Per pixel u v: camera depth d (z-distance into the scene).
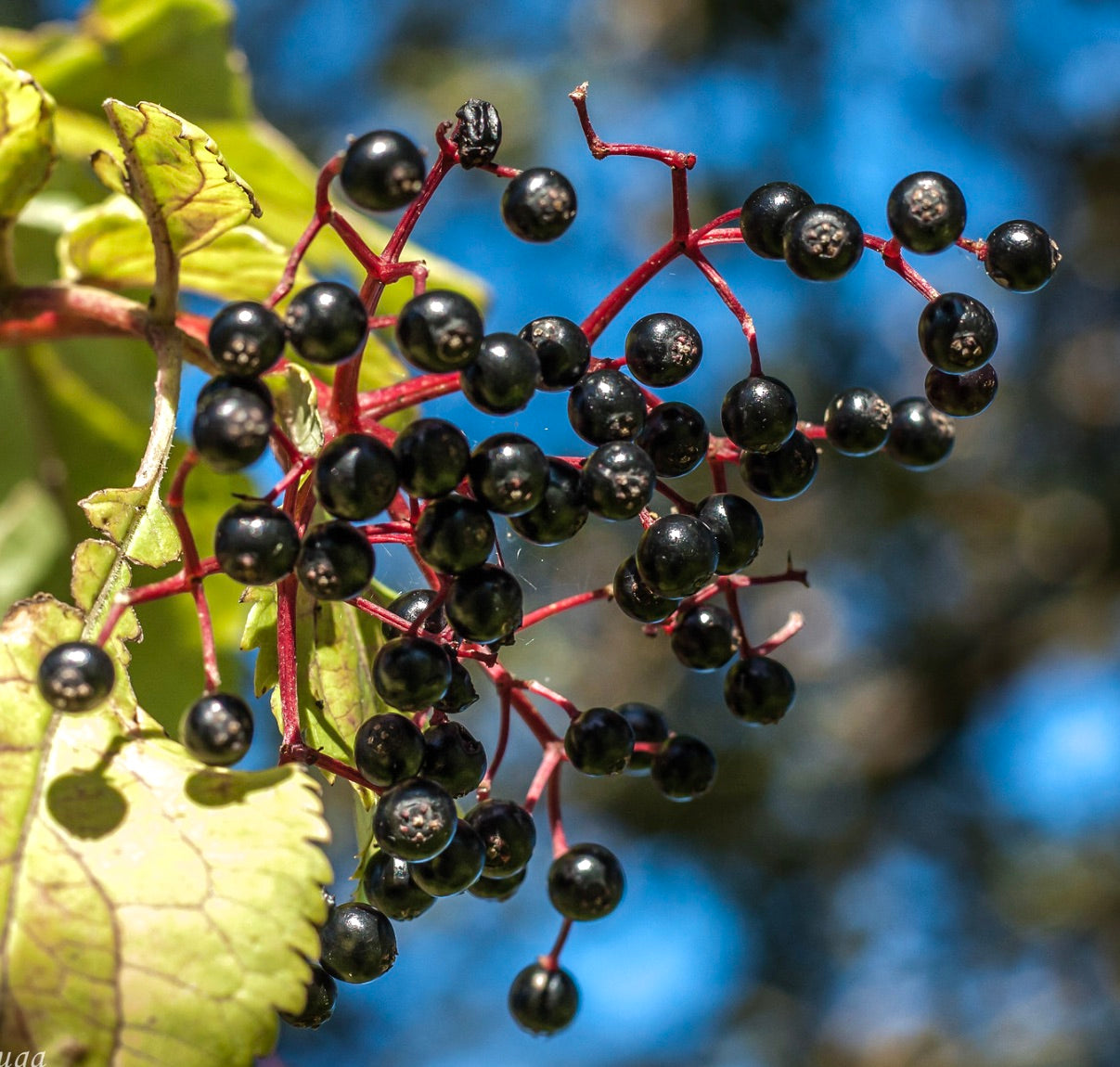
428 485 0.25
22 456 0.35
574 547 0.59
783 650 0.81
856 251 0.26
